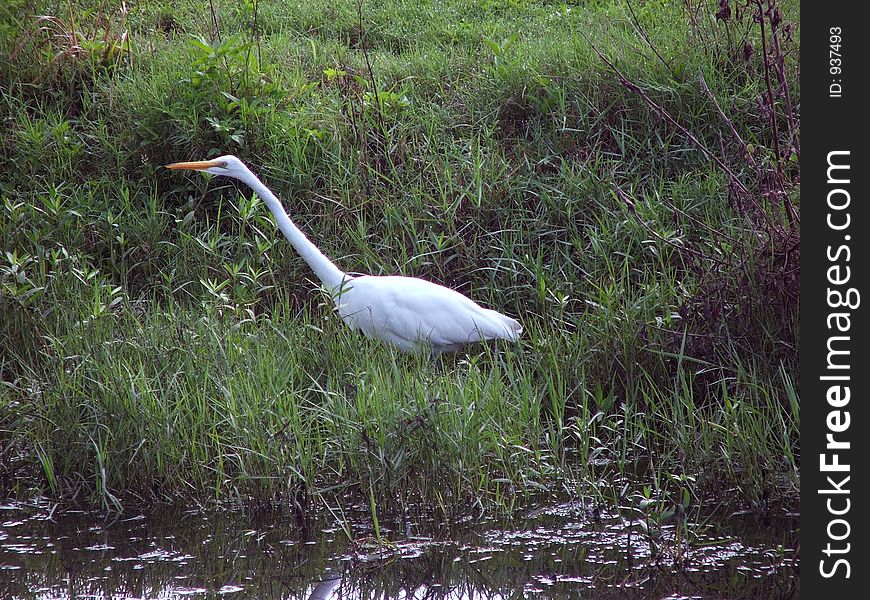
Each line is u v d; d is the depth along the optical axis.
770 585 7.84
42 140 14.94
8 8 17.19
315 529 8.90
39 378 10.81
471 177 14.45
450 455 9.30
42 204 14.55
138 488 9.63
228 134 14.71
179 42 17.20
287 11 19.78
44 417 9.98
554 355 11.16
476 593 7.75
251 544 8.60
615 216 13.45
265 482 9.38
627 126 15.17
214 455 9.85
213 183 14.77
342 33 19.42
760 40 15.70
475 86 16.16
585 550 8.46
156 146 14.84
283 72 16.56
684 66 15.14
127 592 7.73
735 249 11.31
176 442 9.70
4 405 10.43
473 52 17.61
